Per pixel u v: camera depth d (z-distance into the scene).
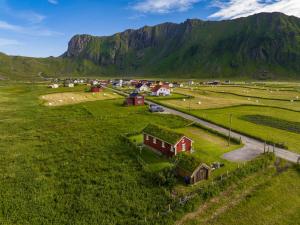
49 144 57.09
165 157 50.22
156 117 83.06
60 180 40.62
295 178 43.44
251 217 33.50
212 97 131.38
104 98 125.44
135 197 36.03
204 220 32.56
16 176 41.66
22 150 53.28
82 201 34.88
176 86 193.50
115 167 45.28
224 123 76.38
